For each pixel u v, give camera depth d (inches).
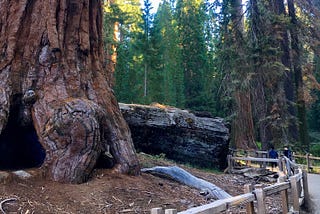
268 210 326.0
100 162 298.7
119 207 233.5
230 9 870.4
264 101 836.6
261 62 807.7
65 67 299.1
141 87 1186.6
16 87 278.7
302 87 967.6
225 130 621.6
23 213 196.5
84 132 265.0
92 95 306.3
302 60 981.2
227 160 644.7
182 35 1437.0
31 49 293.6
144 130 585.9
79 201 227.8
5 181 227.3
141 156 518.3
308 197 394.3
